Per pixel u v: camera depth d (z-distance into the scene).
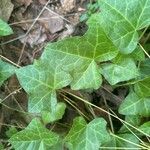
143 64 0.22
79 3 0.24
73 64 0.21
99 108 0.22
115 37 0.20
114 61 0.21
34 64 0.21
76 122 0.21
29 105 0.21
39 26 0.24
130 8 0.19
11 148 0.23
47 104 0.21
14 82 0.24
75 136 0.21
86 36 0.20
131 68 0.20
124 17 0.20
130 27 0.20
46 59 0.20
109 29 0.20
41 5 0.24
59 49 0.20
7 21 0.24
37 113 0.23
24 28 0.24
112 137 0.22
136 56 0.21
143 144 0.21
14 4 0.24
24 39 0.24
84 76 0.21
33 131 0.21
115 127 0.23
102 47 0.20
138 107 0.21
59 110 0.21
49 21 0.24
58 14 0.24
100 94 0.24
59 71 0.21
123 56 0.20
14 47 0.24
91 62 0.21
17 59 0.24
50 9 0.24
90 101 0.23
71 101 0.23
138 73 0.21
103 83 0.23
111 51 0.20
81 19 0.23
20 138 0.21
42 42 0.24
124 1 0.19
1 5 0.24
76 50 0.20
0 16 0.24
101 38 0.20
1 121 0.23
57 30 0.24
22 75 0.21
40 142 0.21
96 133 0.20
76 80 0.21
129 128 0.22
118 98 0.24
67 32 0.24
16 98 0.24
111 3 0.19
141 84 0.21
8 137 0.23
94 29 0.20
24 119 0.24
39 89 0.21
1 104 0.24
